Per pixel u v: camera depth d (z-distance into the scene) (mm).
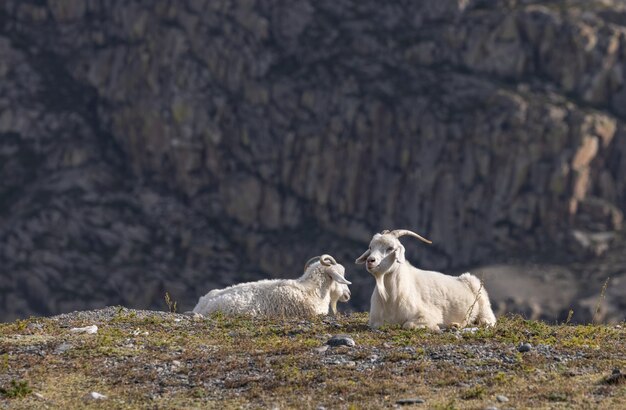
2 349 32500
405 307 35062
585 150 179500
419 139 187375
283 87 197125
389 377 28391
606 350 30938
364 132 190250
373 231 187750
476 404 25656
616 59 191000
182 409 26531
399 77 194250
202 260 189375
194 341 33562
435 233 184125
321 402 26547
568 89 190125
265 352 31359
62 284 184625
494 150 182000
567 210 178875
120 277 184500
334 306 43000
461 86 189625
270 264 187750
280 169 195375
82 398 27734
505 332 33812
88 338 33812
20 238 190875
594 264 171375
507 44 192750
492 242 179875
